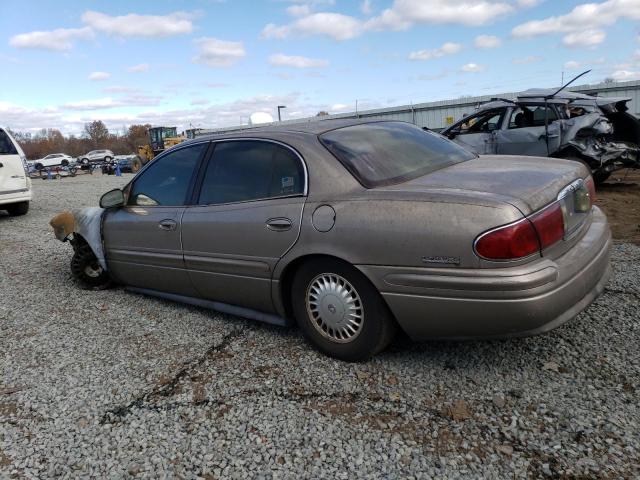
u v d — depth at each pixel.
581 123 8.91
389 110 27.61
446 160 3.57
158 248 4.16
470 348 3.25
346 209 2.96
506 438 2.37
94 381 3.21
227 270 3.65
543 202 2.69
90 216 4.93
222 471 2.30
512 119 9.76
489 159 3.70
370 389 2.87
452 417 2.56
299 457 2.35
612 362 2.95
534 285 2.48
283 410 2.74
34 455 2.50
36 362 3.54
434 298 2.68
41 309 4.68
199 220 3.78
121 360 3.49
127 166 37.72
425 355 3.21
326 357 3.29
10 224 10.39
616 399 2.60
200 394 2.96
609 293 4.00
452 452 2.31
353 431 2.51
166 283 4.27
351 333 3.12
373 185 3.02
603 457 2.20
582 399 2.62
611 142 9.13
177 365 3.35
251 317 3.70
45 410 2.91
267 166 3.48
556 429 2.40
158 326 4.07
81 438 2.62
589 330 3.37
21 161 11.12
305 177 3.23
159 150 38.00
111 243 4.65
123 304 4.68
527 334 2.60
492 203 2.55
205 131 29.89
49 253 7.12
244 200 3.55
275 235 3.28
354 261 2.91
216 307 3.95
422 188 2.86
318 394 2.87
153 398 2.96
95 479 2.31
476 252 2.52
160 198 4.22
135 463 2.40
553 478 2.11
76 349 3.72
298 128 3.61
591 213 3.37
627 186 10.20
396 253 2.76
